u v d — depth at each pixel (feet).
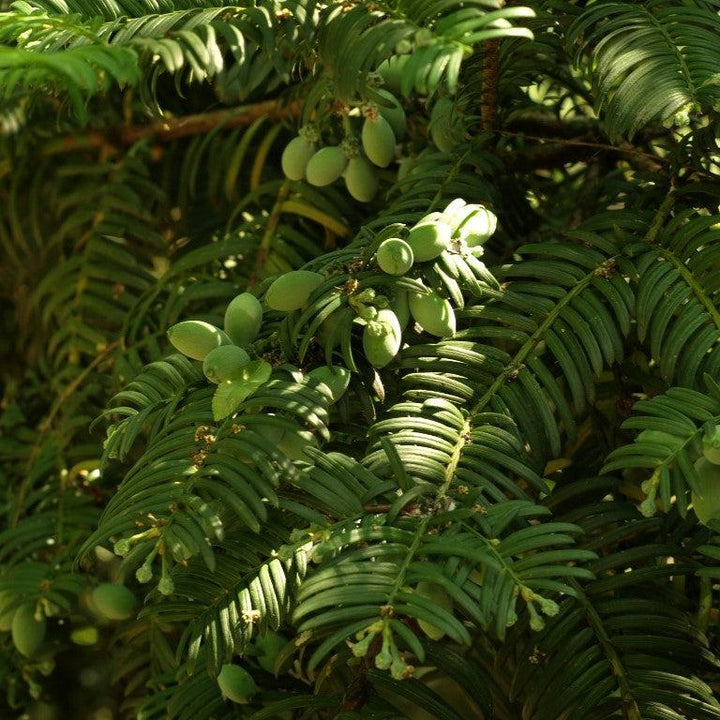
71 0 3.84
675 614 3.75
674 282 3.77
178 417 3.64
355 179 4.14
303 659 4.08
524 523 3.60
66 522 4.47
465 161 4.07
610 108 3.78
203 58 3.69
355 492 3.56
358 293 3.65
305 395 3.59
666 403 3.56
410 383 3.72
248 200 4.59
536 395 3.72
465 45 3.48
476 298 3.82
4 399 4.87
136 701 4.37
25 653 4.36
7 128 4.90
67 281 4.78
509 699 3.93
